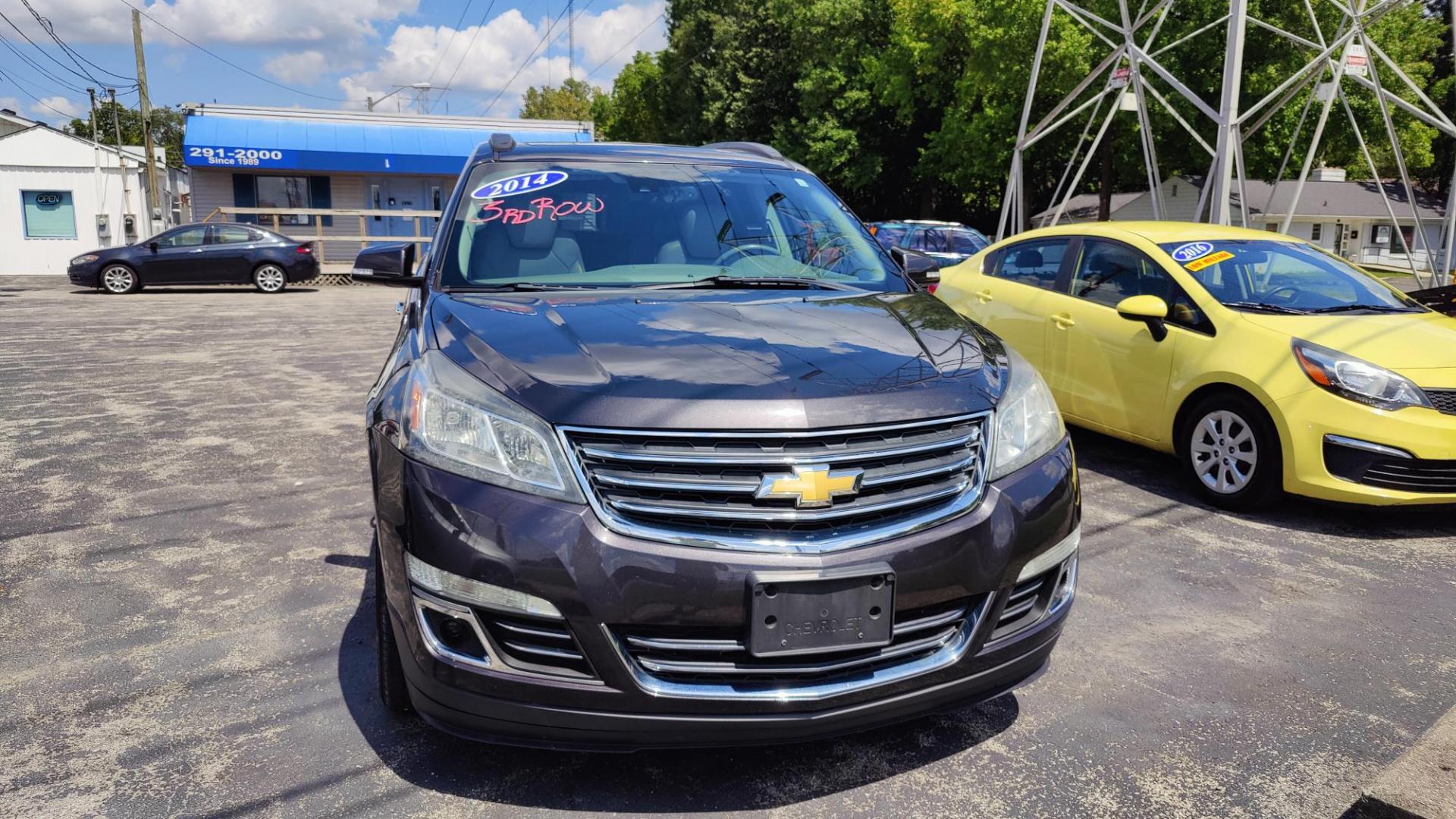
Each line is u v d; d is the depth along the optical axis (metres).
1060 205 15.14
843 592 2.14
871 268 3.63
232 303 16.66
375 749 2.62
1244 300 5.19
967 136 30.14
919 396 2.35
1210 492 5.04
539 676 2.16
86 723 2.74
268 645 3.26
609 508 2.14
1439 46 31.27
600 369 2.34
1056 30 25.95
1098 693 3.03
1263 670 3.20
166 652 3.20
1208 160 27.12
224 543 4.29
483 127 25.39
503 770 2.53
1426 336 4.75
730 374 2.32
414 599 2.24
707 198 3.75
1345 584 3.98
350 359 9.89
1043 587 2.54
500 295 3.10
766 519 2.13
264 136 23.02
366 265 3.70
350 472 5.49
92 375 8.81
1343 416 4.51
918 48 31.30
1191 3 24.89
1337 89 12.17
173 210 44.66
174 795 2.39
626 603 2.10
